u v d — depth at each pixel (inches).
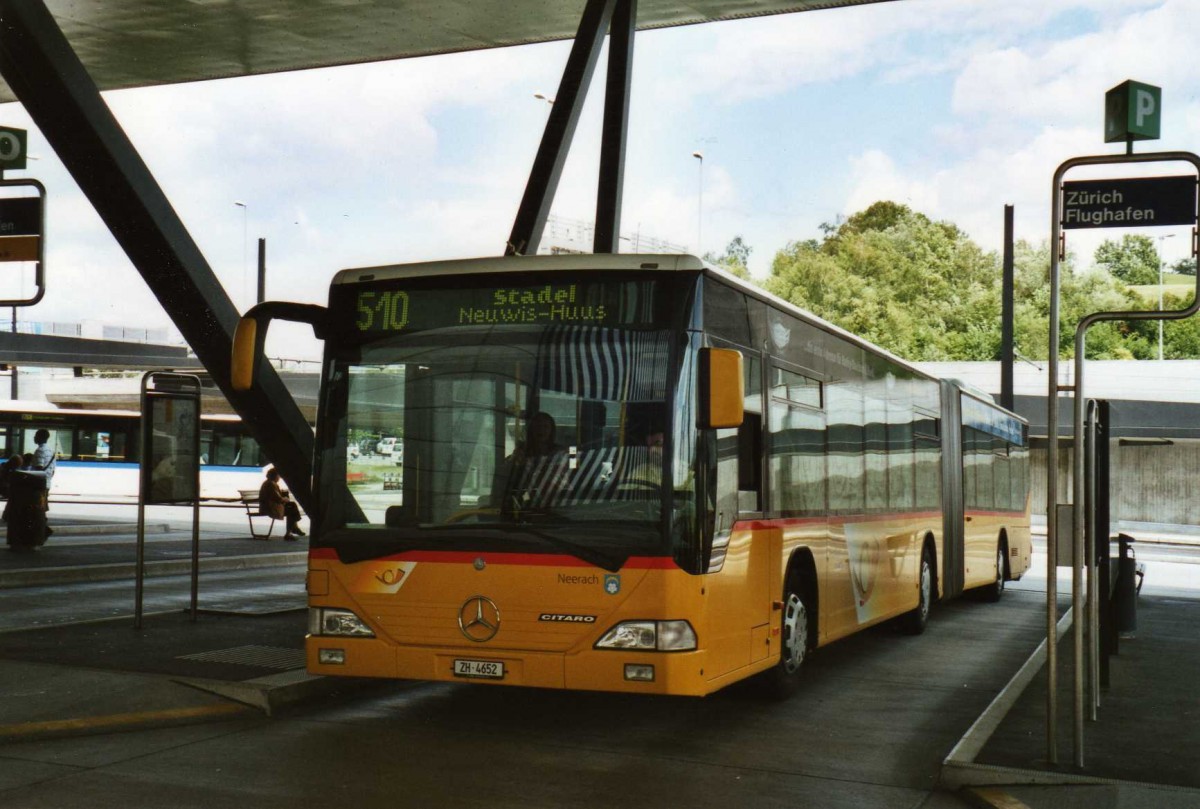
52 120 444.8
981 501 698.2
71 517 1232.2
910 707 375.6
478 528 301.9
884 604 484.7
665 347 300.7
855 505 445.1
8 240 445.1
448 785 265.9
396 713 344.5
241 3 636.1
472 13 642.2
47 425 1585.9
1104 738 313.9
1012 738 313.4
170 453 468.1
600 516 295.1
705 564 297.3
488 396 307.7
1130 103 280.5
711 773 284.8
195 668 372.8
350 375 319.6
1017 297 3870.6
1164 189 278.4
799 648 383.2
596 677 290.8
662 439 295.7
